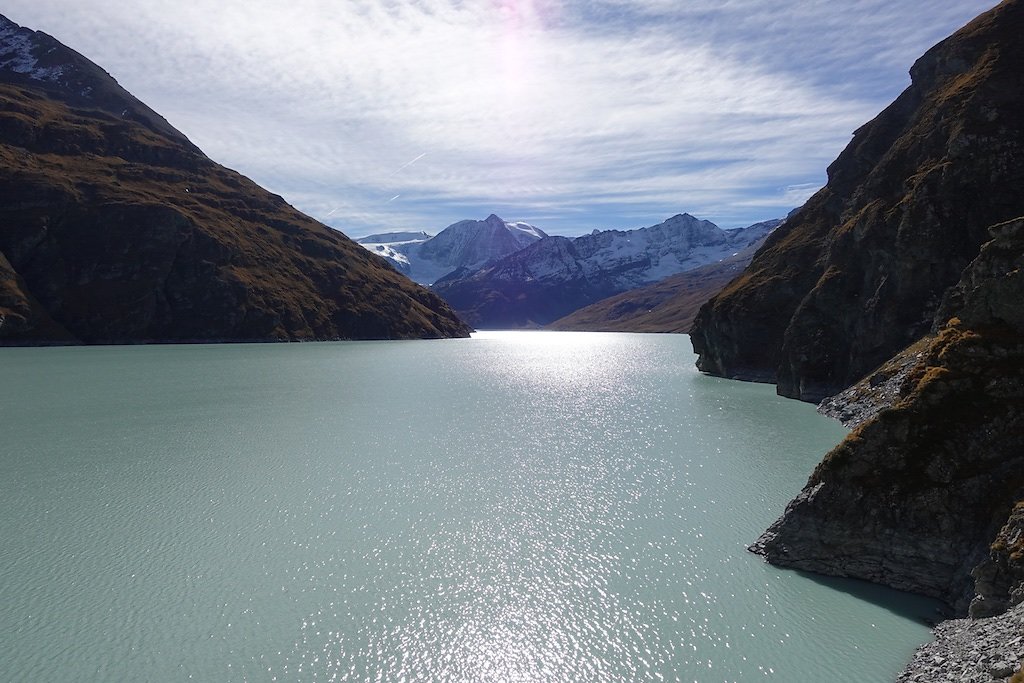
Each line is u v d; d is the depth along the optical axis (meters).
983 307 39.69
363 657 27.70
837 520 36.41
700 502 47.59
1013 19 106.94
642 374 150.12
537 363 183.88
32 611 30.92
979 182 91.38
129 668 26.72
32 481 51.28
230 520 43.06
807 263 133.38
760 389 118.69
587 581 34.81
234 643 28.61
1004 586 28.20
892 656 27.88
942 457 35.12
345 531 41.38
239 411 85.38
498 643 28.89
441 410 89.38
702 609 31.89
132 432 70.62
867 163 130.88
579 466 57.59
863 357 96.31
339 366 157.00
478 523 42.97
